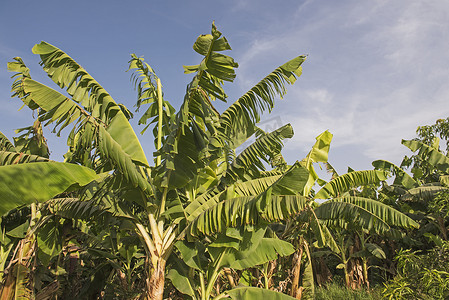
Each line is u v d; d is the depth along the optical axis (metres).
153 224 6.64
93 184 6.50
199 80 5.92
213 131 5.98
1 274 8.12
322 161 10.07
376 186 14.41
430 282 5.64
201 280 7.15
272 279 11.70
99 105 6.37
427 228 14.98
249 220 5.73
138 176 5.82
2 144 8.62
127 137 6.22
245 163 7.29
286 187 5.45
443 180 13.24
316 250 18.39
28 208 9.72
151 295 6.11
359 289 13.67
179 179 6.51
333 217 9.67
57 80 5.89
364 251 15.27
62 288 12.14
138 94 8.06
